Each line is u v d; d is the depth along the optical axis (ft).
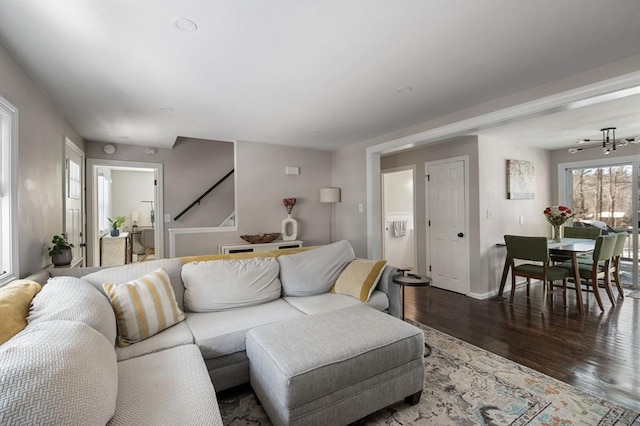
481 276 13.62
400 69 7.41
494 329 10.08
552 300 13.23
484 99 9.36
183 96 9.04
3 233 6.15
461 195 14.34
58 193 9.80
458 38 6.08
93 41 6.05
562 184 17.07
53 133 9.30
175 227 17.35
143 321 6.16
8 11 5.04
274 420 5.14
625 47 6.42
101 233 21.50
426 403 6.29
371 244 14.70
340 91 8.75
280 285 9.14
